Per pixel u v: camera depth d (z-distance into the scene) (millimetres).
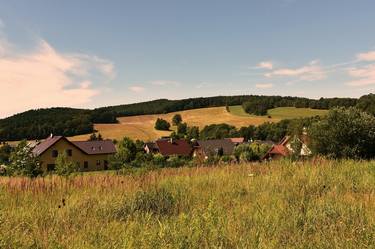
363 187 9547
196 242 5250
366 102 64562
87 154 87375
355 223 5820
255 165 15570
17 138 129750
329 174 11578
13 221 6648
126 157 74438
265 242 5215
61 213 7547
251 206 7578
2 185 11789
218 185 10680
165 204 8281
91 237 5656
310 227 5887
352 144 24953
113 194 9180
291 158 16469
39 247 5277
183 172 14711
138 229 6098
